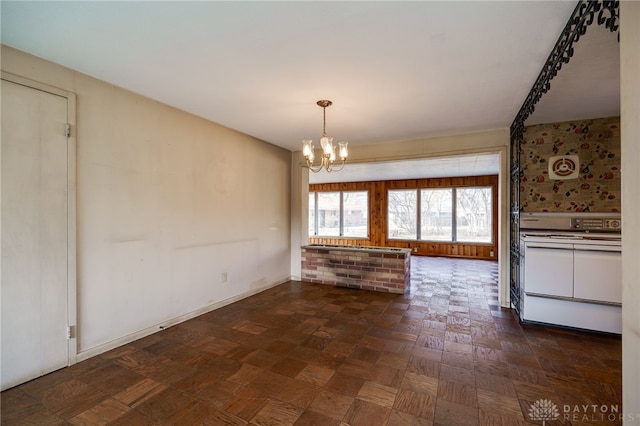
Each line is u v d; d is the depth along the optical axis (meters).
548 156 3.64
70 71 2.25
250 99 2.83
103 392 1.93
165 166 2.97
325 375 2.13
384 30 1.77
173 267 3.06
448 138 4.07
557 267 2.97
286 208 4.98
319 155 4.92
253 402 1.84
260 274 4.34
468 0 1.51
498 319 3.24
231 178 3.80
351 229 9.58
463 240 8.10
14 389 1.96
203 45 1.93
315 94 2.71
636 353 1.02
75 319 2.28
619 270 2.75
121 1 1.51
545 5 1.55
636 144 1.01
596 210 3.47
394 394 1.92
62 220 2.21
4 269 1.95
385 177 8.41
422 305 3.72
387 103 2.91
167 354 2.44
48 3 1.52
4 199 1.95
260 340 2.70
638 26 0.99
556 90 2.71
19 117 2.00
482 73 2.31
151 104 2.83
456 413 1.74
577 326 2.90
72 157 2.26
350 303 3.79
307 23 1.70
